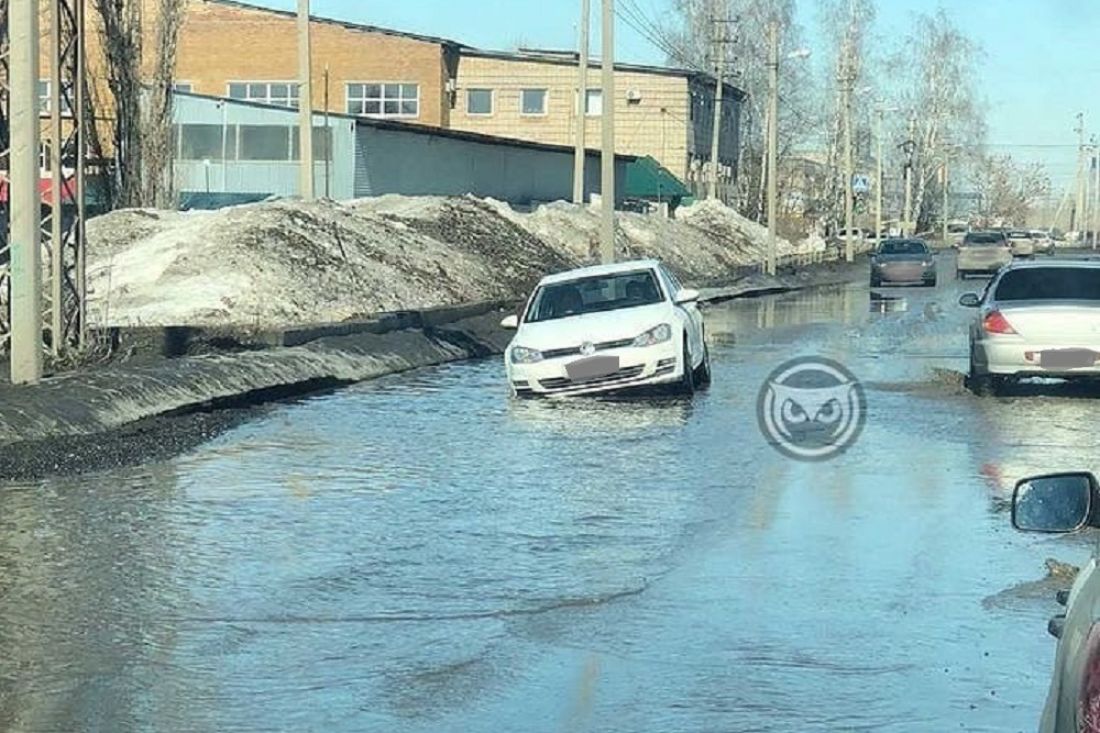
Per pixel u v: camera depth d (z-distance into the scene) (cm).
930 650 859
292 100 7638
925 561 1086
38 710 749
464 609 956
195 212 3984
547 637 890
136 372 1977
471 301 3934
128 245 3681
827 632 897
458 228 4684
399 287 3697
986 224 15962
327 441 1731
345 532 1196
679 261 6162
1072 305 2111
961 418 1906
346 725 729
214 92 7619
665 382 2108
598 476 1462
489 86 8575
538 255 4884
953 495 1352
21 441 1574
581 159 5622
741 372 2525
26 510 1282
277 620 928
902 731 720
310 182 3969
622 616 937
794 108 10144
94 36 4584
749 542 1153
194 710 751
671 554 1112
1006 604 962
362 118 5306
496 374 2655
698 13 9412
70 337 2197
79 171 2184
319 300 3350
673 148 8969
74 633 895
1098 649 379
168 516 1261
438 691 784
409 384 2452
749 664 832
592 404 2069
